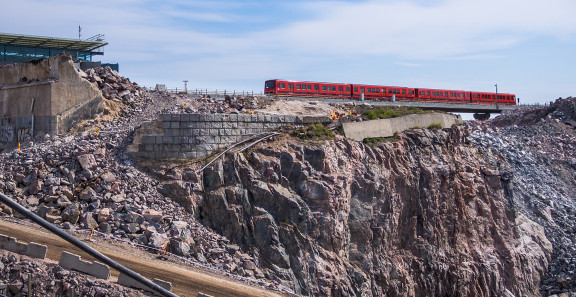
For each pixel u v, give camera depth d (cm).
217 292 2645
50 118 3978
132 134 3806
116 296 2336
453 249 4809
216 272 3009
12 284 2283
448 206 4891
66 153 3488
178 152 3700
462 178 5184
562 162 7625
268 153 3906
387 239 4259
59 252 2603
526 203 6359
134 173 3484
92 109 4141
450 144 5338
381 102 6531
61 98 4034
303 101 5288
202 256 3130
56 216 3036
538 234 5831
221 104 4672
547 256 5716
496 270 4981
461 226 4978
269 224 3569
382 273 4084
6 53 5784
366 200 4212
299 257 3572
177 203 3453
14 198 3125
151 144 3659
